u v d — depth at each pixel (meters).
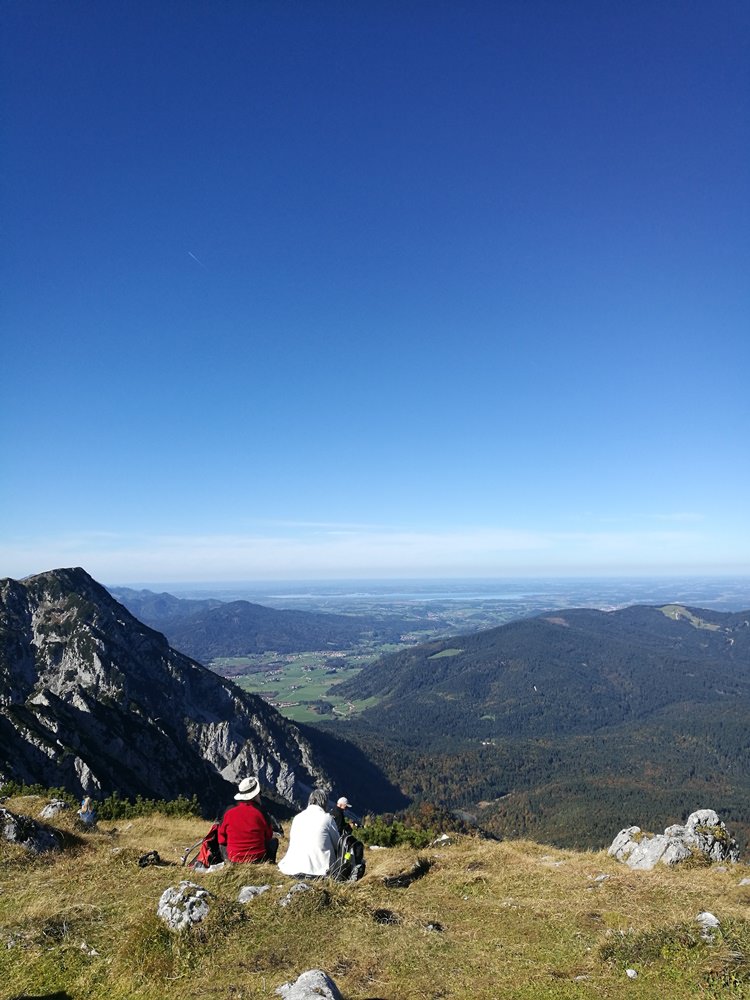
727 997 8.48
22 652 120.56
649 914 12.11
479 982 9.08
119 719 112.62
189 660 161.00
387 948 10.05
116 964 9.18
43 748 89.06
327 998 7.74
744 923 10.80
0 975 9.05
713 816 19.02
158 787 104.38
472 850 19.92
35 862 15.49
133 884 12.87
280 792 134.62
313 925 10.60
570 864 17.55
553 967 9.69
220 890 12.15
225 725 134.50
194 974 8.95
